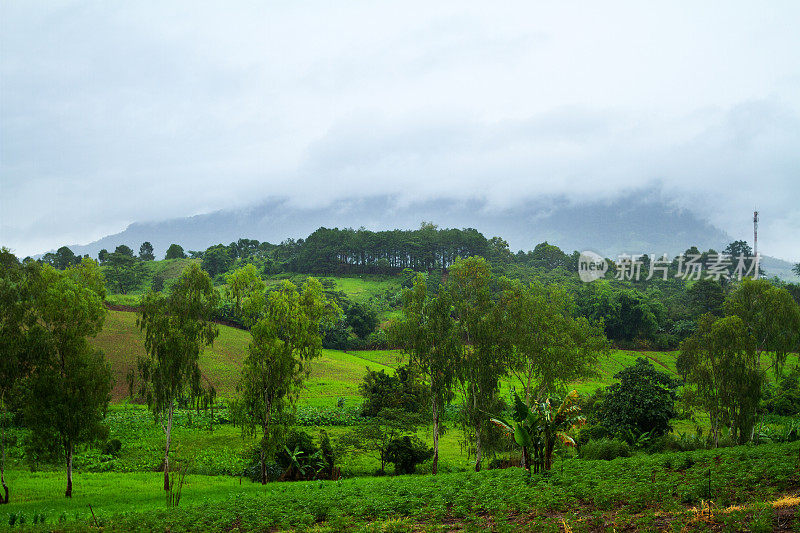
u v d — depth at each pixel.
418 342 49.06
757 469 23.12
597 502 21.52
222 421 69.06
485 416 46.25
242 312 45.09
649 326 137.38
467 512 22.77
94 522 25.31
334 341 133.12
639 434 50.91
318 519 24.77
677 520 17.08
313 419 70.69
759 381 48.09
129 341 98.50
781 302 56.12
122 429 63.66
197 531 23.41
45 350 35.12
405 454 49.09
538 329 50.44
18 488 39.00
